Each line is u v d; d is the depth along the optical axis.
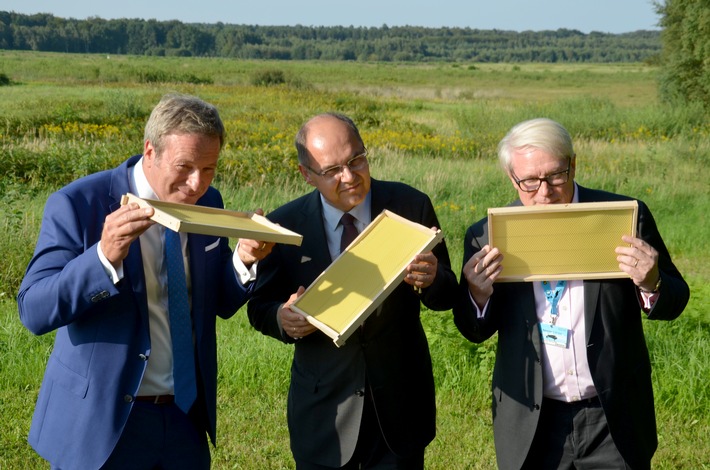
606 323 2.83
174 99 2.62
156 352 2.85
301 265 3.13
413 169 13.78
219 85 52.50
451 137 20.62
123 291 2.73
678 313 2.86
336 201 3.03
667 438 4.71
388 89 57.28
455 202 11.61
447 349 5.67
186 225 2.26
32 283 2.65
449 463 4.52
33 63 77.31
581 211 2.72
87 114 23.34
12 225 8.05
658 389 5.17
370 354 3.02
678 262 9.66
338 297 2.77
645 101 47.50
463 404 5.20
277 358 5.73
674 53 35.16
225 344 6.00
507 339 2.94
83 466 2.73
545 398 2.89
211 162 2.62
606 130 23.48
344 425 3.05
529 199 2.84
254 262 2.86
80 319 2.77
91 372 2.75
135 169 2.87
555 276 2.78
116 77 56.72
